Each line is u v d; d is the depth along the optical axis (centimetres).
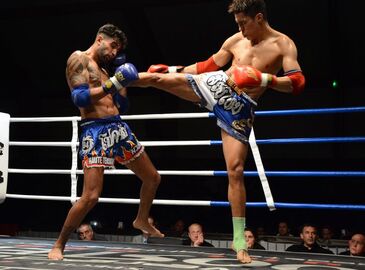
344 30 768
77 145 399
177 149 910
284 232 623
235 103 277
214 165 845
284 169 840
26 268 248
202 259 292
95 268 250
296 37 804
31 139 977
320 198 794
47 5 820
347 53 794
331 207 342
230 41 296
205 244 485
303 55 824
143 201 319
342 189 787
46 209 895
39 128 983
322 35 786
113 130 291
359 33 765
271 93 866
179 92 284
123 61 298
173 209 840
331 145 830
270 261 292
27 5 825
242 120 279
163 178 856
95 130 287
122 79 270
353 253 448
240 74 262
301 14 770
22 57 926
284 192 814
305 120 843
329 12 744
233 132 278
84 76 276
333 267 273
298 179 810
